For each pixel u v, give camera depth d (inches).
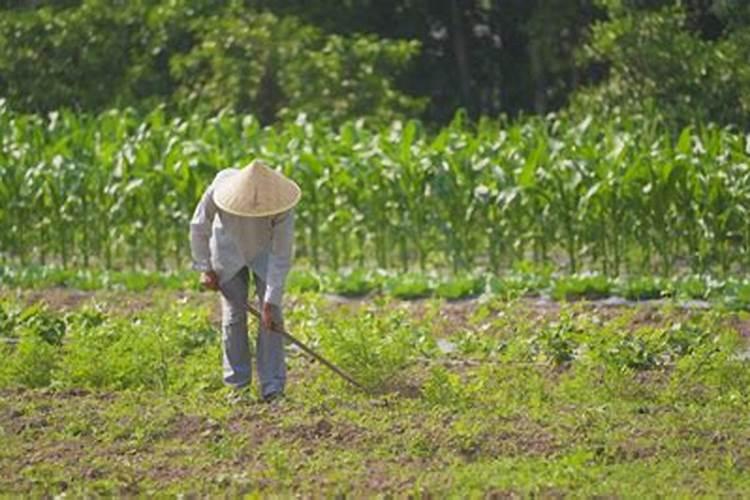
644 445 899.4
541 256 1925.4
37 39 2529.5
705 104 2314.2
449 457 890.7
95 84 2544.3
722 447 900.0
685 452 892.0
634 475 850.1
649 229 1754.4
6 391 1059.9
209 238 1032.8
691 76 2313.0
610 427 941.2
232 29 2429.9
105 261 1956.2
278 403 1004.6
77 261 1967.3
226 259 1024.9
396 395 1020.5
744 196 1727.4
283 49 2417.6
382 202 1849.2
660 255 1814.7
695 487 830.5
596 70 2746.1
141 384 1090.7
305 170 1861.5
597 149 1860.2
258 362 1031.0
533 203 1792.6
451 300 1546.5
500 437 914.7
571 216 1777.8
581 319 1237.1
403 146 1847.9
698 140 1825.8
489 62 2970.0
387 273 1705.2
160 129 1978.3
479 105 2979.8
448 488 825.5
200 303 1524.4
